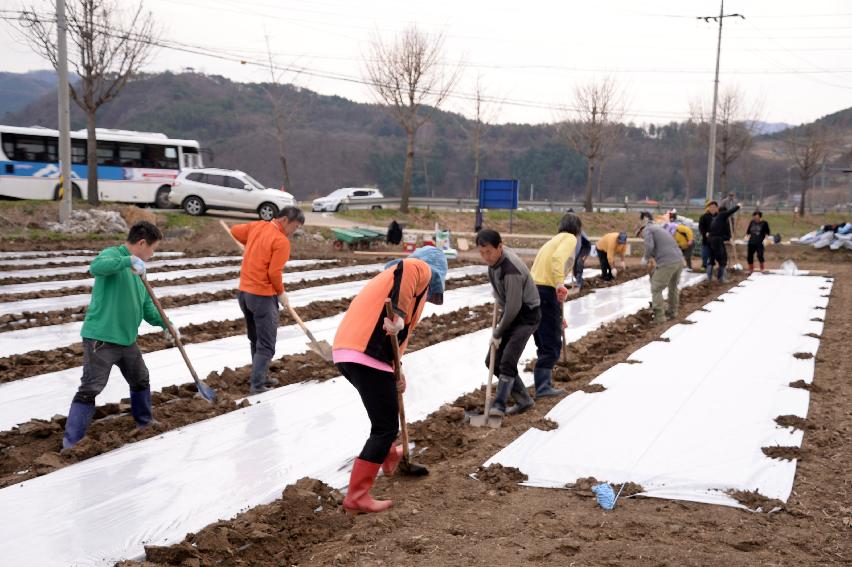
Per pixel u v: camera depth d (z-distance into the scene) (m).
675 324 11.30
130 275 5.72
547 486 5.01
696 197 117.38
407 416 6.54
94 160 26.72
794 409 6.68
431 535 4.26
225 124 127.25
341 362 4.64
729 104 48.66
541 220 38.66
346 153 122.19
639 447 5.66
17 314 10.75
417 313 4.95
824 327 11.23
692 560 3.93
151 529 4.28
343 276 16.77
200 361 8.31
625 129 57.34
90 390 5.61
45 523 4.32
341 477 5.15
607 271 17.38
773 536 4.26
